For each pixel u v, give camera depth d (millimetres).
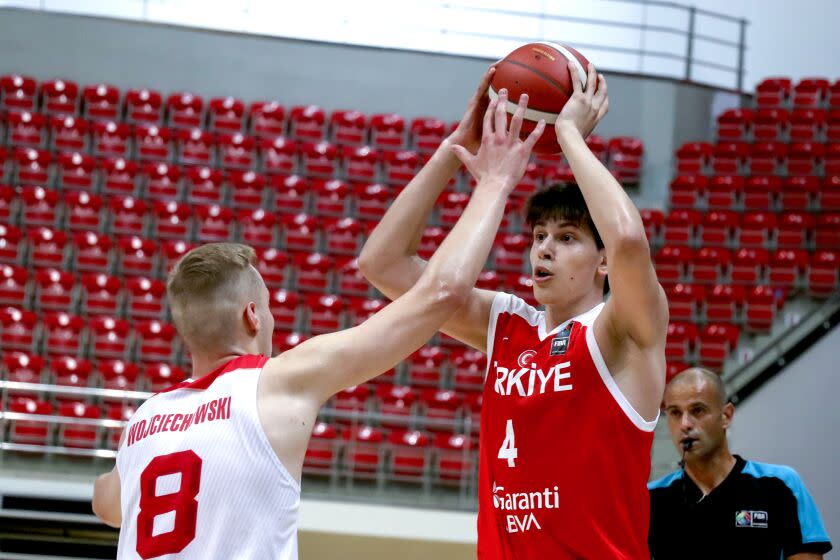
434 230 15555
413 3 18328
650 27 18000
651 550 4680
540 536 2982
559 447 2969
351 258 15328
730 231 15922
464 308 3307
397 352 2547
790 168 17016
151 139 16453
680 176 16922
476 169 2881
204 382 2631
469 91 17906
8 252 14602
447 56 17969
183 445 2541
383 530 10523
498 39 18438
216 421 2539
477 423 12633
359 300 14297
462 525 10609
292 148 16719
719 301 14391
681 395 4570
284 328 14039
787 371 13016
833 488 12750
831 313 13234
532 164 16922
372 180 16750
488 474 3143
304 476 11680
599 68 18109
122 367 12500
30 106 16688
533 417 3020
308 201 16156
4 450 11578
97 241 14680
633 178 17281
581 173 2857
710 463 4625
